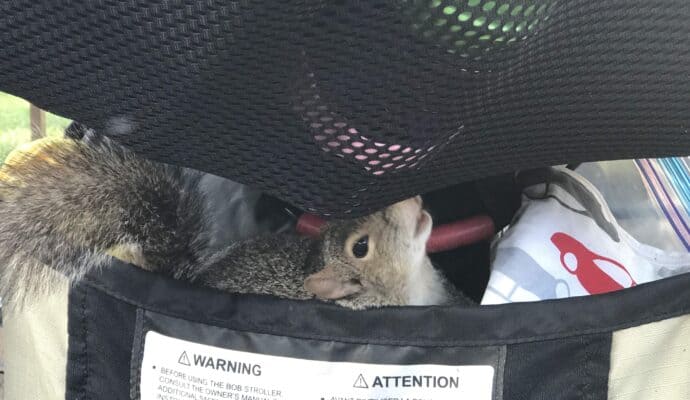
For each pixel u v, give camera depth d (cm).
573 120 28
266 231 47
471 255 47
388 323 33
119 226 39
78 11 24
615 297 32
